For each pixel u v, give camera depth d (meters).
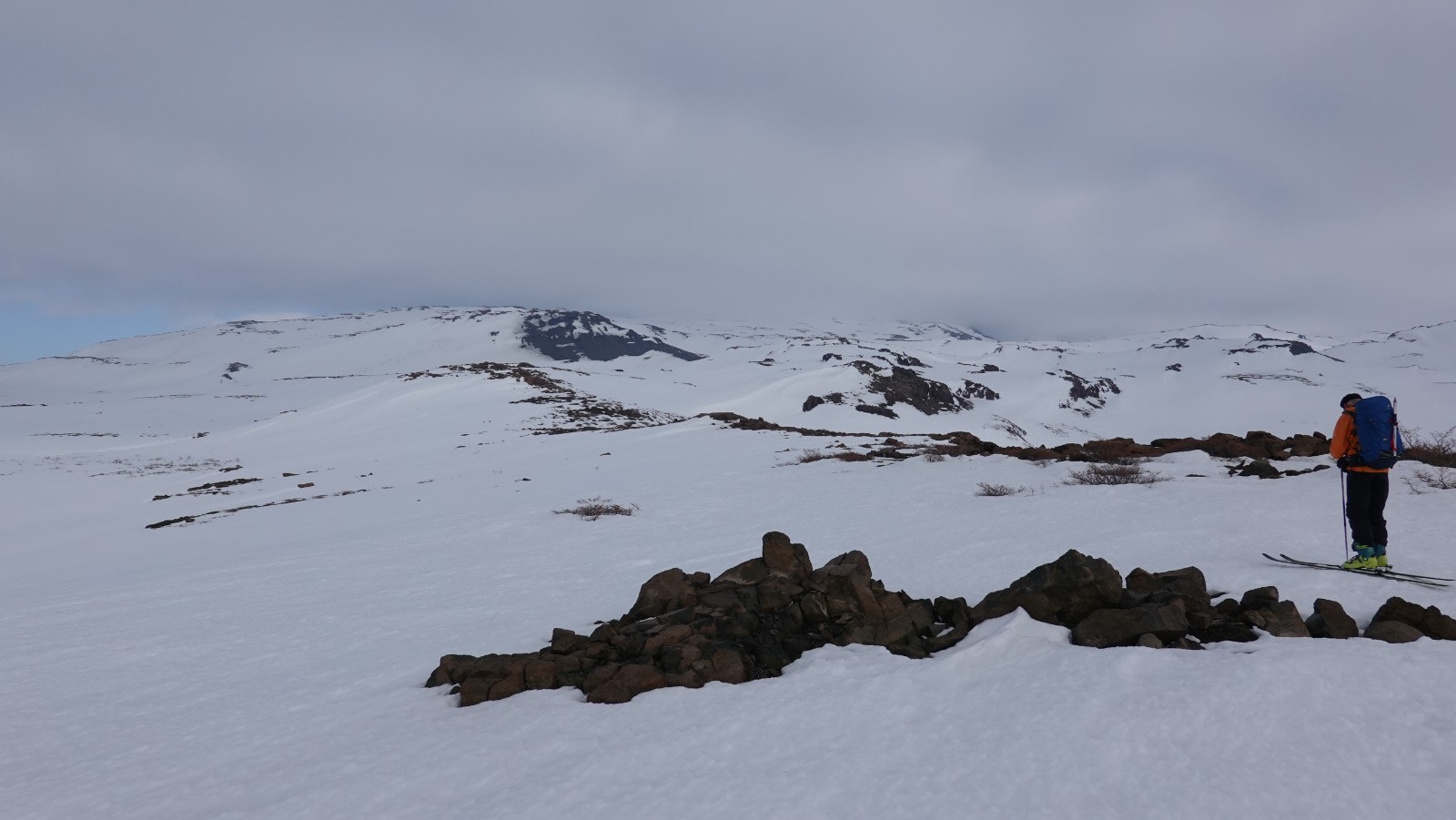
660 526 15.06
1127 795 3.30
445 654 6.88
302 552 16.53
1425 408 126.12
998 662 5.11
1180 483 13.27
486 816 3.68
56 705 6.90
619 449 36.44
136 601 12.49
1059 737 3.86
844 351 144.25
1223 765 3.46
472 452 42.06
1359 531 6.81
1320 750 3.51
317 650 8.07
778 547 7.43
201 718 6.09
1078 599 5.75
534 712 5.12
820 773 3.77
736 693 5.05
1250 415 127.69
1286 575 6.75
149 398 138.12
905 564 9.14
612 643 6.34
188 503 32.12
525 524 17.30
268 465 44.47
